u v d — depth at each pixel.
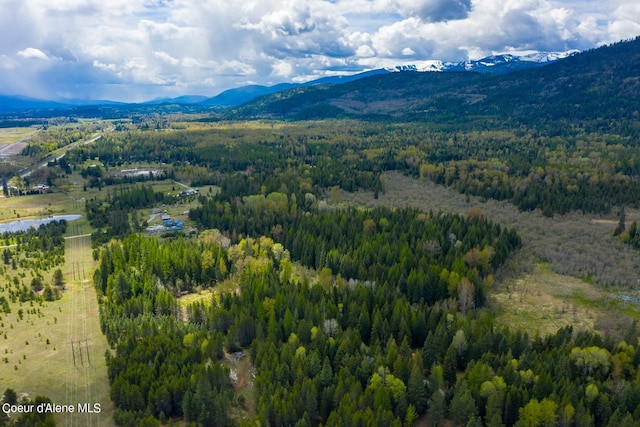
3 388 101.50
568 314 136.50
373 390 93.25
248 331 117.69
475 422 85.88
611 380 97.06
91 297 145.88
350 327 113.31
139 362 104.12
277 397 91.31
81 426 91.69
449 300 134.75
